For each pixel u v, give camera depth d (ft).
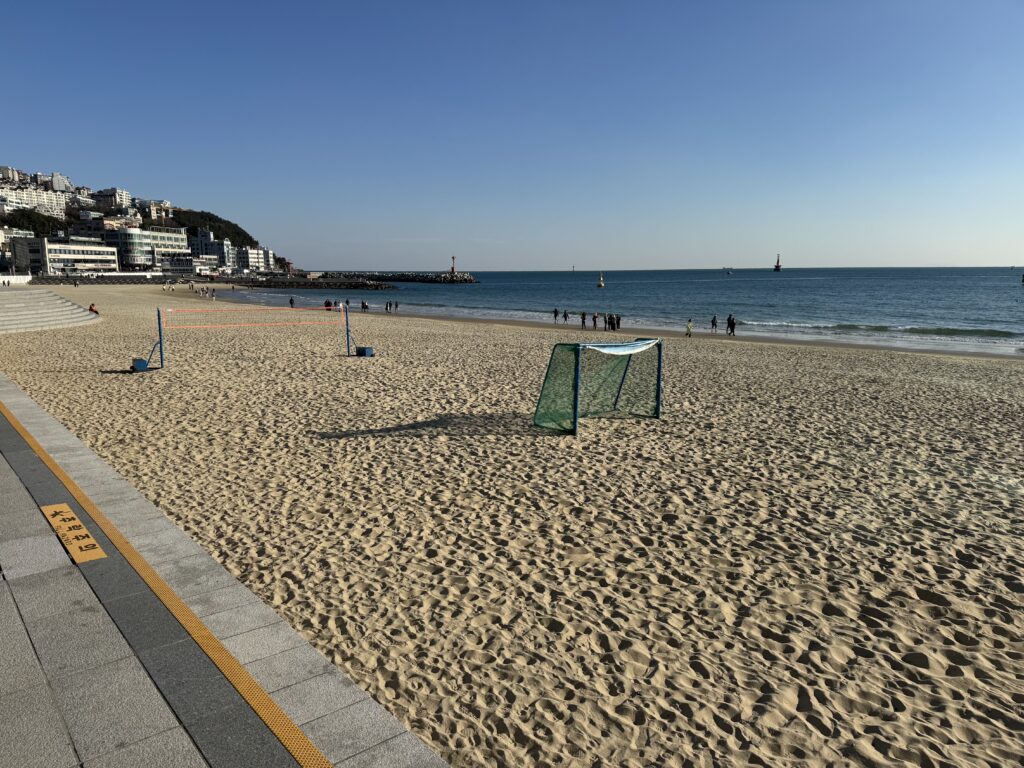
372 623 14.89
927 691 12.89
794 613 15.80
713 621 15.38
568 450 30.01
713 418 37.42
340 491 23.77
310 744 10.12
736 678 13.17
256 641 13.02
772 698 12.57
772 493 24.34
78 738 10.00
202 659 12.26
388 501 22.85
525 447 30.37
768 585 17.20
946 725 11.89
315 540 19.38
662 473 26.66
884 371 59.93
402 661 13.46
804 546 19.65
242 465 26.66
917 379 54.65
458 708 12.04
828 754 11.07
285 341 77.15
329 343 76.07
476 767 10.57
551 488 24.57
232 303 196.65
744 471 27.07
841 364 65.46
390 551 18.78
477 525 20.86
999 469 27.68
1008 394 47.11
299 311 157.99
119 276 369.09
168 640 12.85
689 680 13.08
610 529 20.76
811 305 214.07
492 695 12.44
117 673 11.68
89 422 33.06
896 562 18.62
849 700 12.55
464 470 26.63
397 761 9.87
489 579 17.24
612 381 39.99
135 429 31.99
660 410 38.63
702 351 76.89
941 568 18.26
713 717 11.96
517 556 18.66
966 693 12.85
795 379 53.16
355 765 9.72
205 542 19.01
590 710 12.09
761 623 15.34
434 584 16.87
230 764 9.60
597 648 14.16
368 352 63.62
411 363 59.21
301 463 27.14
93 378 46.96
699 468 27.45
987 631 15.15
